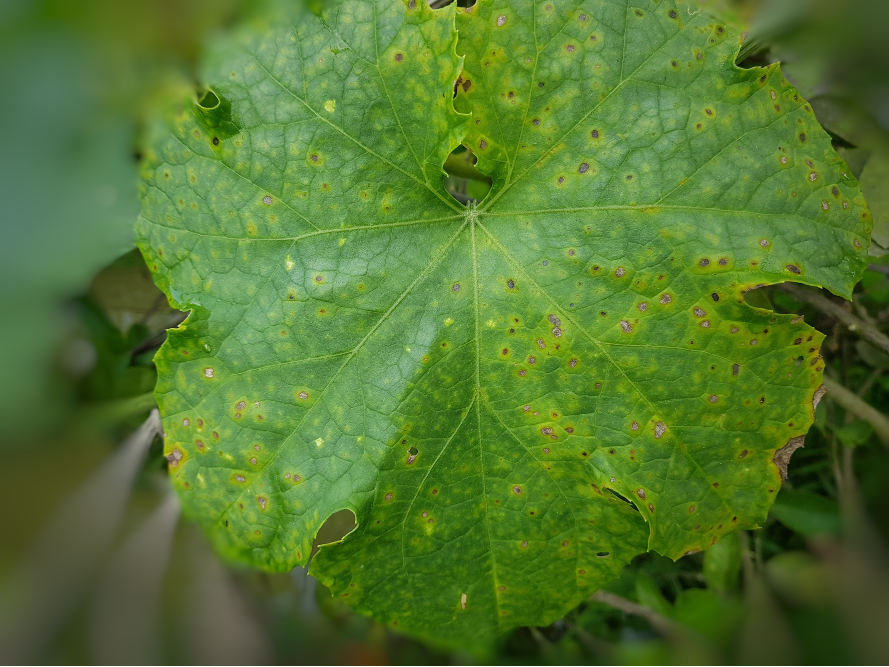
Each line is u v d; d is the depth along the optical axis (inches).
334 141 9.6
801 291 11.6
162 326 12.0
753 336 9.8
